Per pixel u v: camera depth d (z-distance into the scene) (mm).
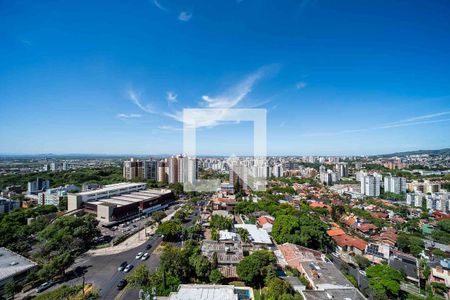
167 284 30516
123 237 51875
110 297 30094
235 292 30016
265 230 56156
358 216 78250
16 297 30281
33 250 45656
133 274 31672
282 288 28984
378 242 56375
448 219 69188
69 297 27312
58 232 45719
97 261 40844
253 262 33062
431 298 33281
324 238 48156
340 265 43531
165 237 51438
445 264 40812
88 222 50719
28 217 63406
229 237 48500
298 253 41719
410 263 43125
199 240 51500
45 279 33031
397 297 34125
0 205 72438
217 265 36438
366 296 33438
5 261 36969
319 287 30641
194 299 26016
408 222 72250
